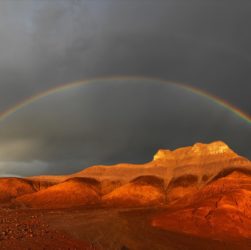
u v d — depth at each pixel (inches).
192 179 6663.4
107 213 3479.3
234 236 2073.1
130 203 5930.1
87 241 1697.8
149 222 2588.6
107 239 1872.5
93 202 6240.2
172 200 6146.7
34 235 1579.7
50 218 2783.0
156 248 1752.0
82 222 2541.8
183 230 2210.9
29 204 5994.1
